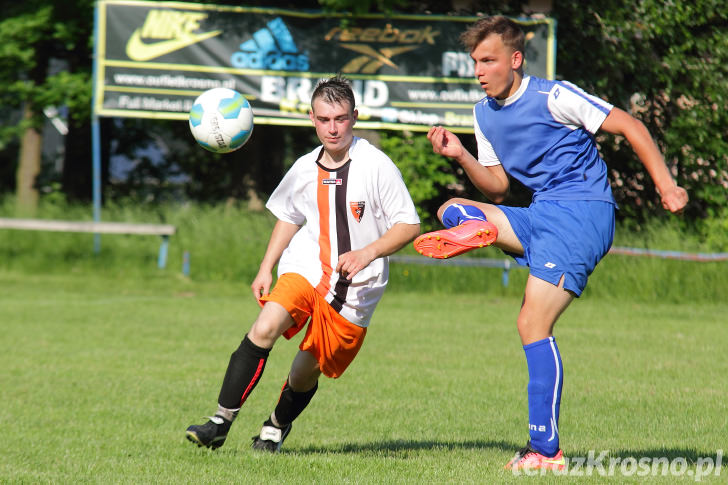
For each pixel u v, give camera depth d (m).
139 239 62.31
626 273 56.22
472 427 20.12
